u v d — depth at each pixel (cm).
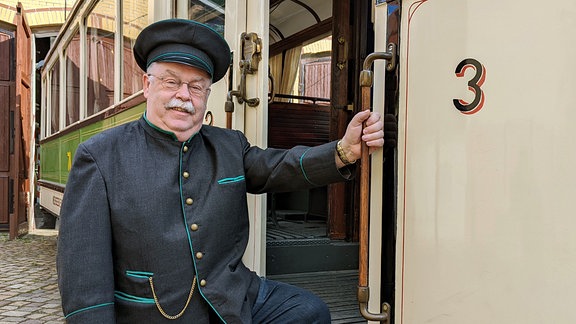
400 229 133
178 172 136
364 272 134
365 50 321
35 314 363
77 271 123
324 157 141
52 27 865
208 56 144
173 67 138
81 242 124
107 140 135
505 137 112
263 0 212
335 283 281
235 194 142
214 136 151
